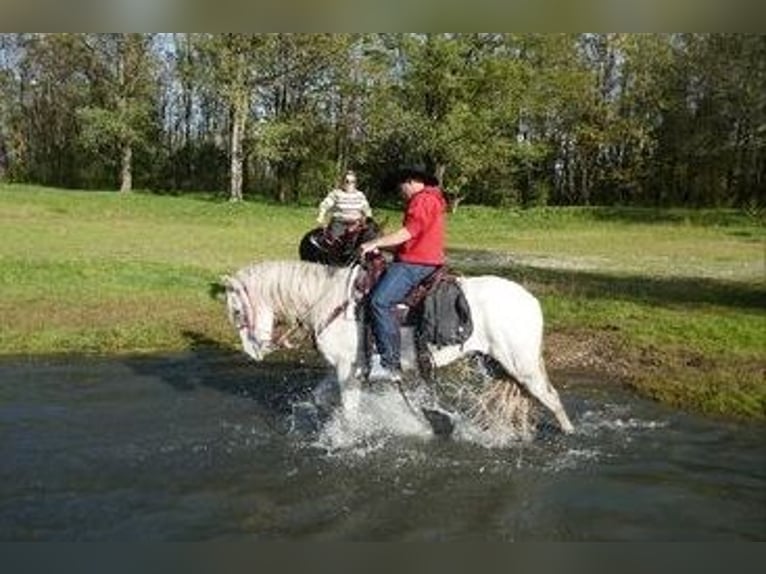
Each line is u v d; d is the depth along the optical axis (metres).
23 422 8.70
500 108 43.31
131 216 33.00
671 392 9.89
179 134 54.34
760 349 12.42
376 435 8.38
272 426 8.73
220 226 31.30
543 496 7.02
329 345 8.24
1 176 52.56
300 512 6.71
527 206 49.81
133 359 11.41
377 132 43.44
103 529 6.40
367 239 10.05
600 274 21.25
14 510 6.68
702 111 47.09
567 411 9.27
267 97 46.88
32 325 12.98
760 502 6.95
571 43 45.25
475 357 8.36
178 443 8.18
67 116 52.00
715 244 30.22
